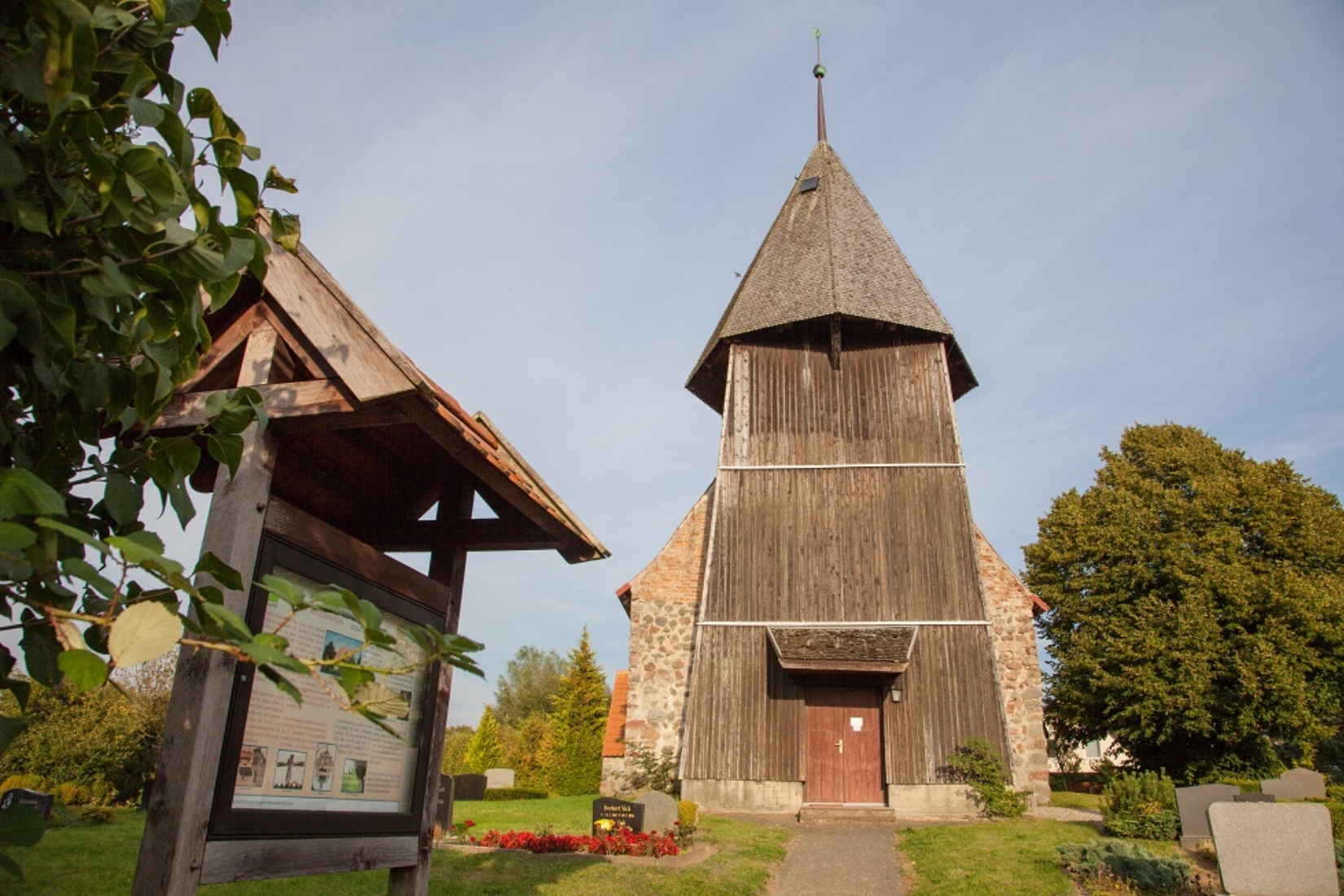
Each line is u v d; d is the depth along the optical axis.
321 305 4.41
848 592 19.88
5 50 2.44
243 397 3.23
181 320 2.85
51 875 9.24
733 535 20.66
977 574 19.56
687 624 22.98
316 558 4.58
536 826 16.20
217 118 3.08
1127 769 28.36
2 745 2.51
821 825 17.05
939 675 18.92
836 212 23.38
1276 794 18.84
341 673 2.52
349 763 4.82
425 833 5.46
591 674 37.62
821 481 20.91
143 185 2.58
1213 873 12.20
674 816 14.27
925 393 21.27
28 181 2.60
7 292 2.43
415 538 6.17
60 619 2.26
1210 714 25.22
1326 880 10.34
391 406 4.26
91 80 2.61
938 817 17.92
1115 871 11.62
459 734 59.41
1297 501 28.25
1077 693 27.64
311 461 5.73
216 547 4.07
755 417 21.59
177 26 2.96
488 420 5.39
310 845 4.47
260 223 4.47
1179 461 30.02
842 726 19.20
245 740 4.12
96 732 18.03
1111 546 28.11
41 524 2.07
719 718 19.19
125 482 2.86
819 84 27.14
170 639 2.12
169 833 3.67
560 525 5.66
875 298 21.61
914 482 20.59
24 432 2.84
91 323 2.82
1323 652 26.67
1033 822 16.70
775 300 22.25
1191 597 26.25
